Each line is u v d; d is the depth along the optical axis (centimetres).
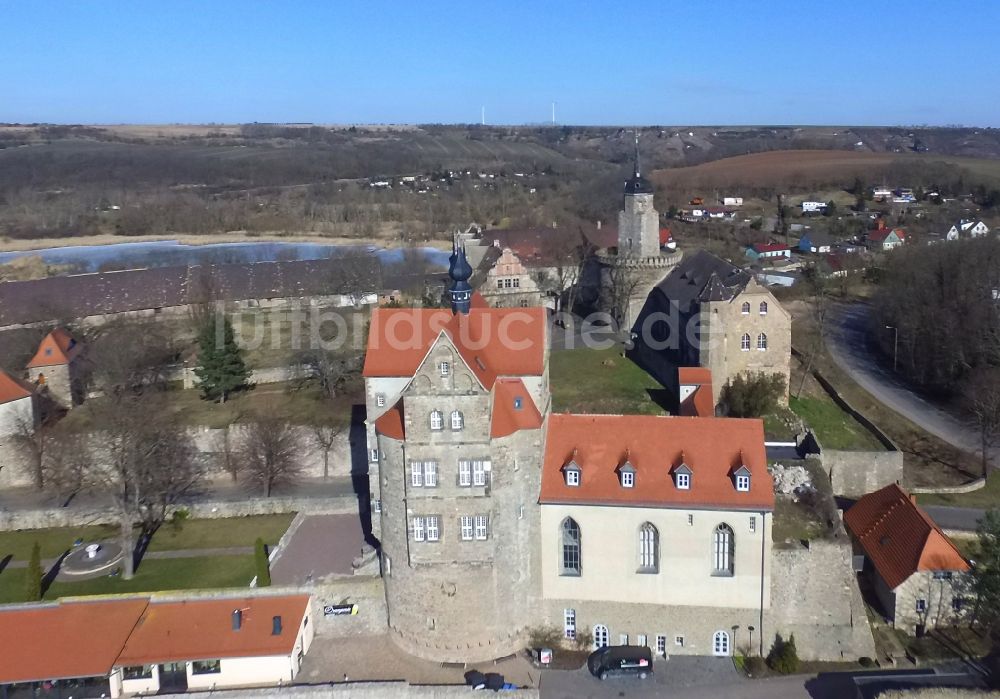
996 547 7712
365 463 11438
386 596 8044
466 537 7488
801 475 8994
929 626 8000
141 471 10025
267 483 11156
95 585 8788
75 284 17012
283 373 13838
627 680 7425
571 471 7700
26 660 7425
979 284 14325
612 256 15638
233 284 17638
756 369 12056
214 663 7506
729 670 7525
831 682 7319
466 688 7244
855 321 18025
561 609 7900
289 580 8431
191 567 9150
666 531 7562
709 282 11906
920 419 12950
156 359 14188
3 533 10350
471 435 7288
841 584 7538
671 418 7919
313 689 7294
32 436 11438
